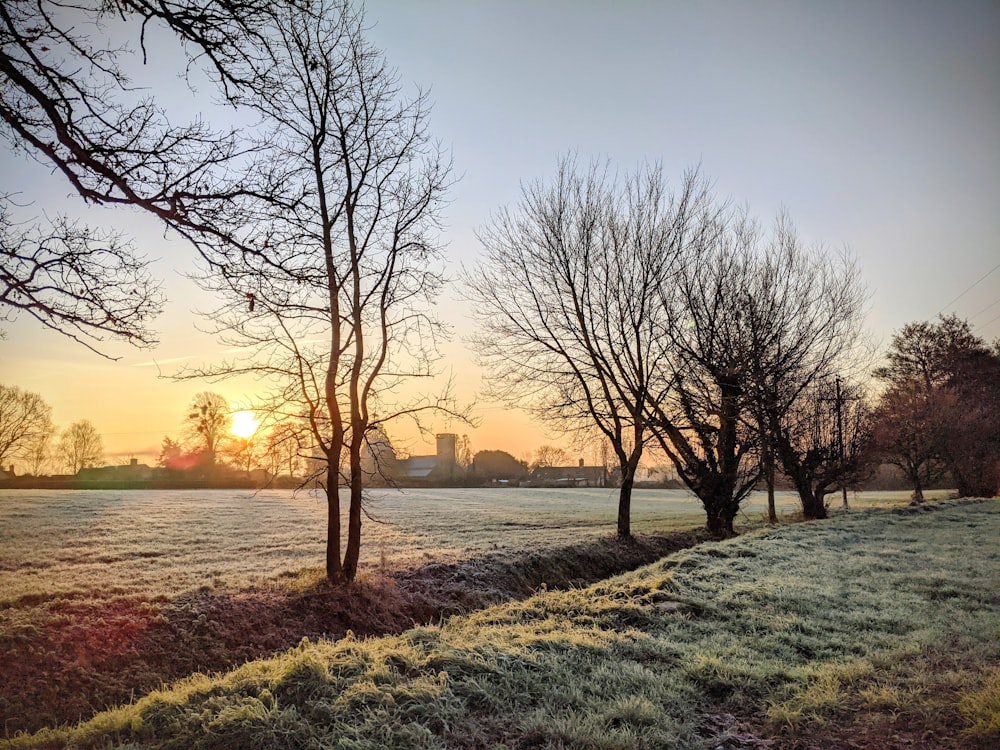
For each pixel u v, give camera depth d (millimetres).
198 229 5891
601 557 21781
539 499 55438
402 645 7469
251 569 16344
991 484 44906
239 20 5656
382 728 5148
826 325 29562
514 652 7004
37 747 5691
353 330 15102
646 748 5016
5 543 19906
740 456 27766
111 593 12953
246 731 5148
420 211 15727
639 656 7426
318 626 12609
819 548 17125
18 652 9578
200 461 61875
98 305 6164
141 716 5754
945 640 8055
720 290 26406
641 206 25797
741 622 9102
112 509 33250
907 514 28359
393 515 35844
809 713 5836
